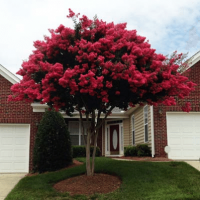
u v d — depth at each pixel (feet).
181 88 27.91
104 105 31.73
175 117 44.21
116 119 64.75
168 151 41.86
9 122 45.24
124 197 26.05
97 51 27.43
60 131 41.65
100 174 33.17
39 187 30.32
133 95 29.27
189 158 43.34
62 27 28.60
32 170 43.34
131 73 25.90
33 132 45.42
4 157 45.16
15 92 29.37
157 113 44.14
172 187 27.89
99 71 27.45
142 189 27.58
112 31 28.84
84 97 29.12
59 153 40.86
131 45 27.84
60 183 31.63
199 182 28.91
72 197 26.91
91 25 29.32
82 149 53.57
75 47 27.84
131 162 37.29
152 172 32.09
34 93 27.04
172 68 28.17
